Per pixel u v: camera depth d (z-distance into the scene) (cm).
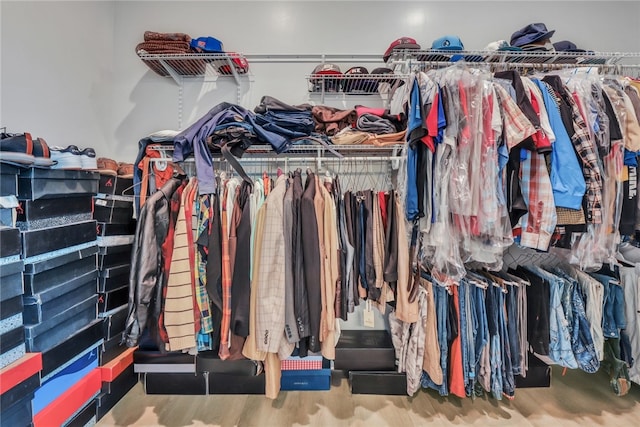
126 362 141
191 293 123
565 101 116
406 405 140
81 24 161
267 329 115
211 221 124
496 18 187
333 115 157
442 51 154
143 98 187
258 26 187
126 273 146
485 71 123
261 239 121
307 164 178
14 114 128
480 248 120
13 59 127
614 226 121
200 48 160
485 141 112
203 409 137
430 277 145
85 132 166
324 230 128
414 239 139
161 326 123
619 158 119
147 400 142
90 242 125
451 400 143
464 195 113
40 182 102
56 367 107
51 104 145
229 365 145
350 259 135
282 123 144
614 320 142
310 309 118
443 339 136
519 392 149
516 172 113
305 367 150
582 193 108
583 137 113
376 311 180
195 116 187
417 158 121
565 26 187
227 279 122
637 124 120
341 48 187
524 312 142
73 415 116
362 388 147
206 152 133
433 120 112
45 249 104
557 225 114
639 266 141
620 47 187
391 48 157
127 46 186
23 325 97
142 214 122
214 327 126
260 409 137
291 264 121
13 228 93
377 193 145
